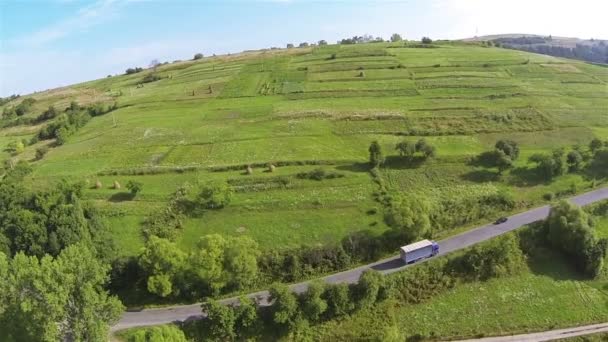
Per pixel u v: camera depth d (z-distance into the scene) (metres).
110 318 57.09
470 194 90.88
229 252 68.12
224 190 86.94
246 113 140.25
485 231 82.38
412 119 126.06
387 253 78.12
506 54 196.88
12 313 52.78
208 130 126.81
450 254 76.12
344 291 66.38
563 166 96.69
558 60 189.38
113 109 163.00
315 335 65.44
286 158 104.94
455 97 144.12
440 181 95.69
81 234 69.38
